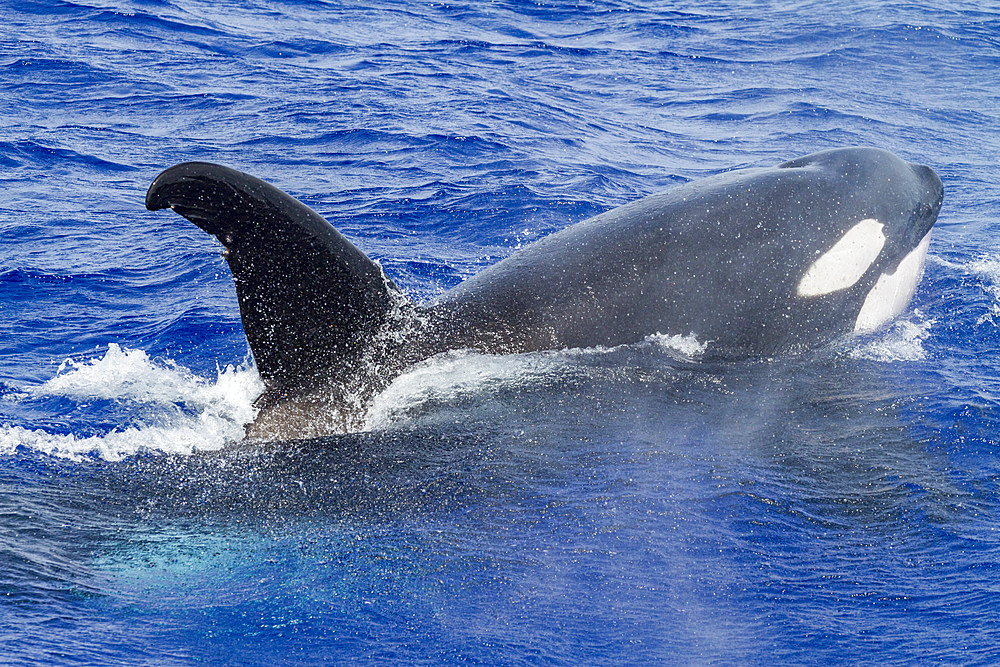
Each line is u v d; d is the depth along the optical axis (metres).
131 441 30.56
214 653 22.28
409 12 115.69
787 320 35.78
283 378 30.00
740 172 38.38
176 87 82.19
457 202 59.19
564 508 27.17
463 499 27.38
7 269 47.94
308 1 115.75
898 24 112.06
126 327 42.59
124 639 22.44
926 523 27.36
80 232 53.72
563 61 99.81
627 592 24.50
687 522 26.86
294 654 22.39
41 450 29.80
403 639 22.95
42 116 73.69
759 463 29.56
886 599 24.53
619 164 69.06
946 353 37.69
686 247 35.22
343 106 78.56
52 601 23.30
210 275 48.44
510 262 35.75
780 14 119.75
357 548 25.64
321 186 61.88
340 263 29.28
